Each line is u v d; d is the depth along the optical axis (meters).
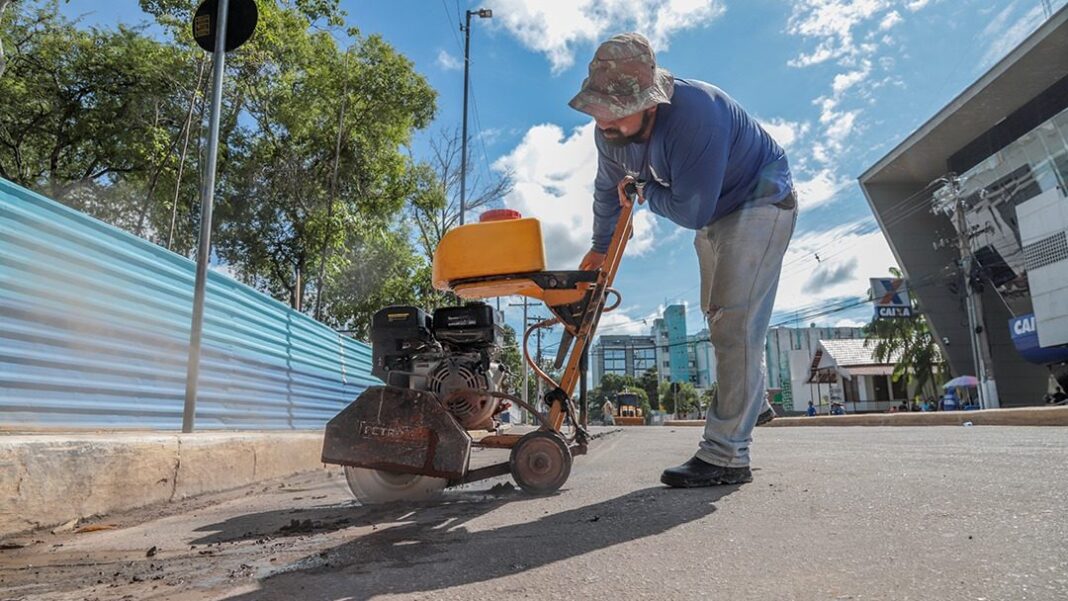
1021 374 30.61
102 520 2.66
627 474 3.22
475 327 3.03
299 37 12.26
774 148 2.55
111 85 11.22
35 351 3.86
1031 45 23.62
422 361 3.04
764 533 1.63
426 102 13.90
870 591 1.12
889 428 8.52
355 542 1.85
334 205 12.41
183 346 5.36
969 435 5.30
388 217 14.64
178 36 11.17
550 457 2.60
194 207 12.27
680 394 77.81
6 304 3.66
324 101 12.96
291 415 7.73
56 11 11.12
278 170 12.58
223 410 6.05
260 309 6.95
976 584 1.11
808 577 1.22
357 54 13.49
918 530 1.54
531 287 2.57
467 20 17.06
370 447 2.43
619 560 1.45
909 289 30.19
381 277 15.15
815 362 49.47
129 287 4.71
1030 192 24.19
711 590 1.18
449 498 2.69
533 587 1.28
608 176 2.62
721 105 2.28
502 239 2.57
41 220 3.91
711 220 2.57
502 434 2.82
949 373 34.03
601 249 2.83
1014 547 1.33
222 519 2.56
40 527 2.38
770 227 2.50
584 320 2.61
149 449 3.02
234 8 4.54
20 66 10.97
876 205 33.78
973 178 26.81
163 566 1.69
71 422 4.13
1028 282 23.86
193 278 5.55
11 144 11.09
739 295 2.49
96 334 4.36
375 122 13.59
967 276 25.47
